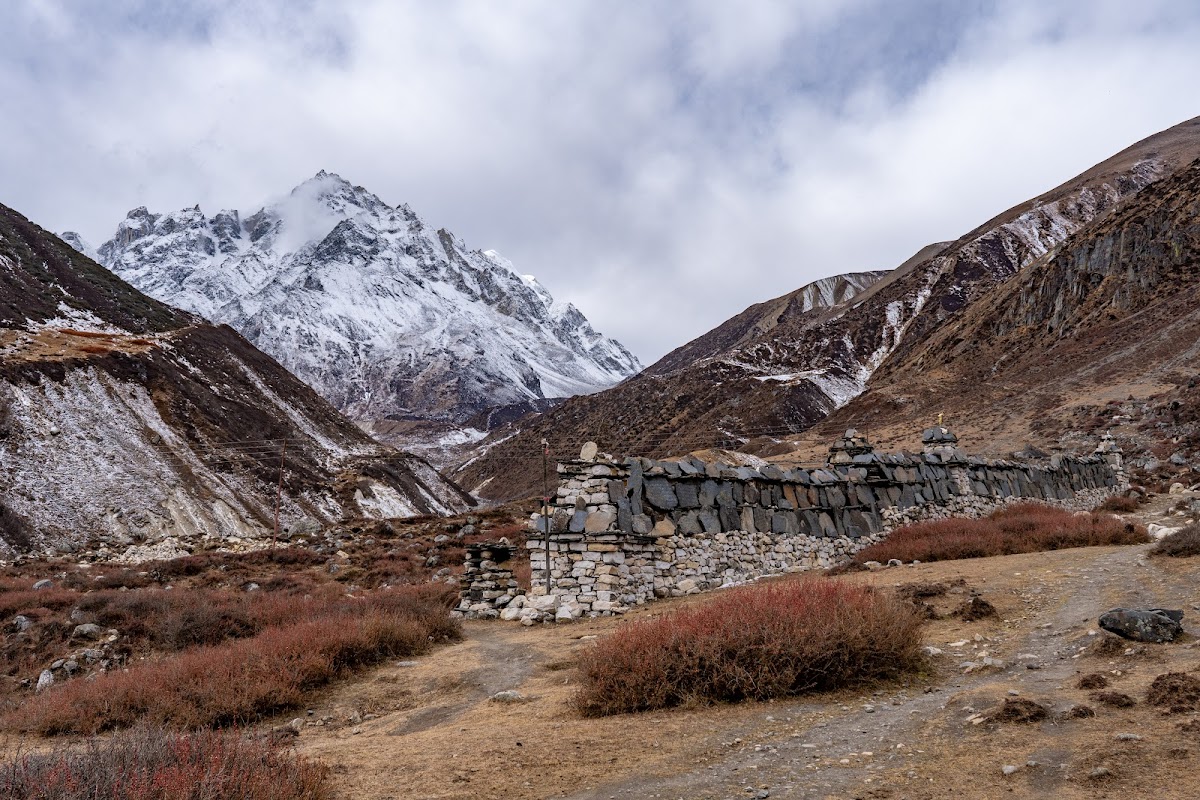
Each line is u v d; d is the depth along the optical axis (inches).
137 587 1025.5
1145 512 1025.5
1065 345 3467.0
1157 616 311.7
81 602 721.0
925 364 4766.2
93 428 2362.2
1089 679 267.6
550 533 609.6
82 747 320.8
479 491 6811.0
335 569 1167.0
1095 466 1343.5
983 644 349.7
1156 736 213.2
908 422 3238.2
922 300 7711.6
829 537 738.2
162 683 418.3
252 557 1273.4
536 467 6594.5
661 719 294.0
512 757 265.1
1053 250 4832.7
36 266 3695.9
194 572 1163.3
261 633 563.8
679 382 7278.5
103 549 1641.2
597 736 280.4
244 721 382.6
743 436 5103.3
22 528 1793.8
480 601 705.0
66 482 2057.1
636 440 6190.9
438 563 1166.3
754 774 228.2
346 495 3038.9
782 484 729.0
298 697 412.2
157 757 225.8
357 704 409.4
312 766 256.1
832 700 296.4
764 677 304.2
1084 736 222.5
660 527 617.9
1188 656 282.8
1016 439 2321.6
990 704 260.8
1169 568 448.1
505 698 367.9
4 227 3937.0
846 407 4180.6
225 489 2502.5
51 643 641.0
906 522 822.5
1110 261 3907.5
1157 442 1819.6
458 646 543.5
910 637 329.1
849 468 833.5
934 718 259.4
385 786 247.0
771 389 5880.9
